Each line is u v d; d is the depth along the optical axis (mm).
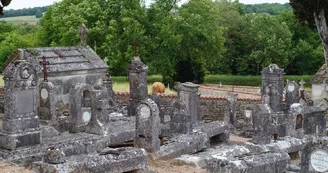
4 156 14555
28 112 15562
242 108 28453
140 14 48125
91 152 16562
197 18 51562
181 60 49719
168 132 19016
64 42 47906
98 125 18156
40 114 20078
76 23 46531
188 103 20703
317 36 74125
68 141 16797
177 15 53156
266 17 69625
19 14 144625
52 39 58281
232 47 72438
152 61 47719
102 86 25984
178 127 18859
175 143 17312
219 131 21047
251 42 71562
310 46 69375
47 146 15852
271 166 13602
